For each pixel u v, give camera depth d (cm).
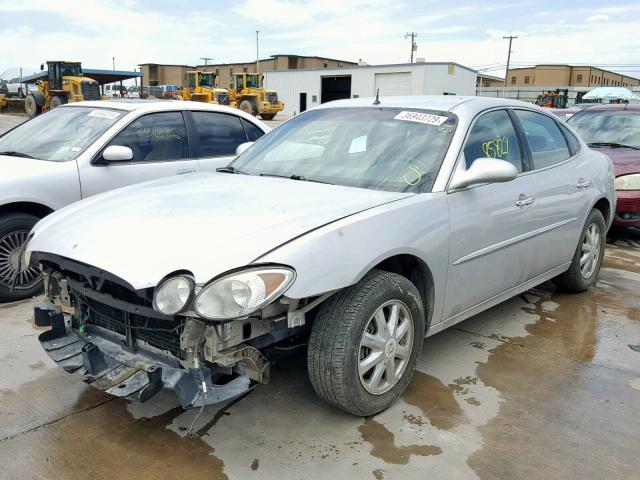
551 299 495
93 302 296
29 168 481
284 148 399
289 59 8550
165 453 271
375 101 409
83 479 253
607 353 388
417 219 306
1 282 461
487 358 376
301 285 252
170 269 245
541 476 258
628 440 287
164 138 562
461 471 261
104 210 311
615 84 11588
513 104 419
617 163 688
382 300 286
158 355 272
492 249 360
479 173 326
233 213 286
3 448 273
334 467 262
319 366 277
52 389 328
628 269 592
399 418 302
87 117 559
